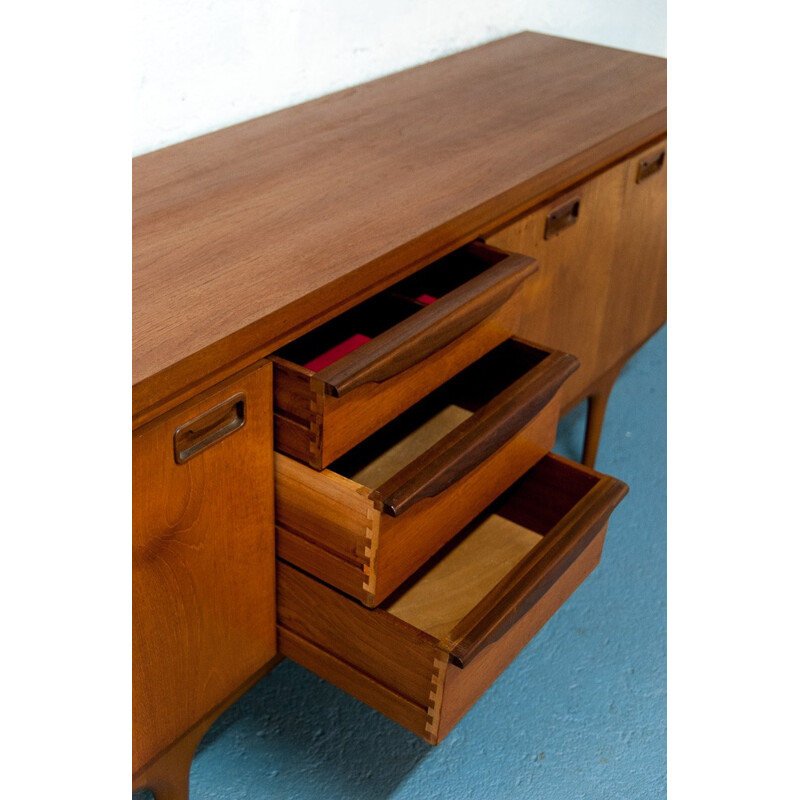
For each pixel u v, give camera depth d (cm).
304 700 139
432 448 103
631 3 224
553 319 149
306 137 134
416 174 123
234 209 111
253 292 94
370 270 102
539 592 108
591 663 149
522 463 122
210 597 102
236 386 92
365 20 153
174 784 110
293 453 100
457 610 121
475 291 109
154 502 89
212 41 130
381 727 136
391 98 151
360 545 99
